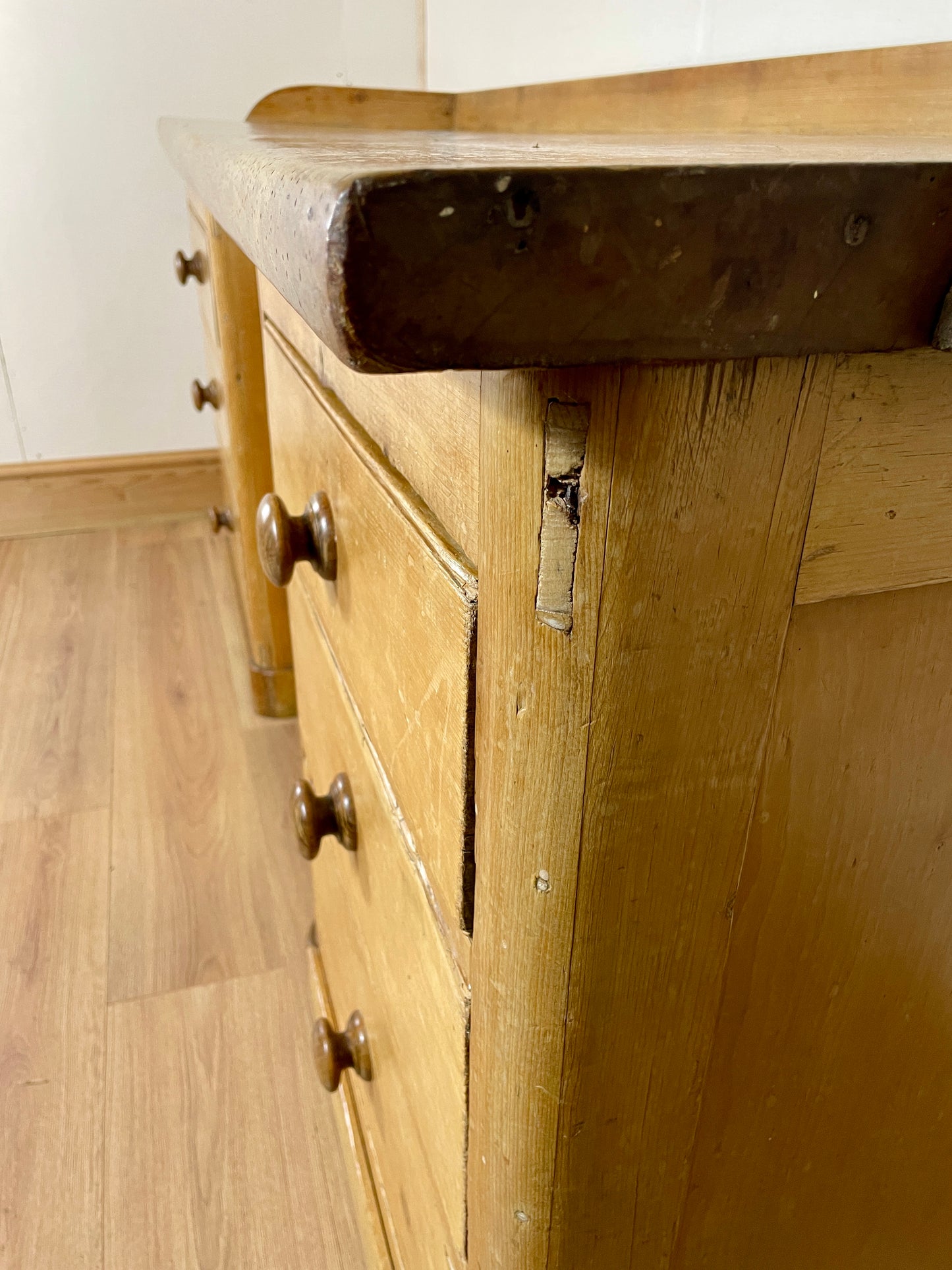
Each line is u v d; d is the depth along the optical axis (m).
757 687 0.28
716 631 0.26
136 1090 0.88
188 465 2.05
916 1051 0.42
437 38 1.56
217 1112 0.87
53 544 1.98
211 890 1.12
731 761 0.28
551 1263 0.37
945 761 0.34
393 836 0.45
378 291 0.17
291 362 0.58
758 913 0.33
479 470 0.27
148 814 1.24
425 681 0.34
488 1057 0.33
